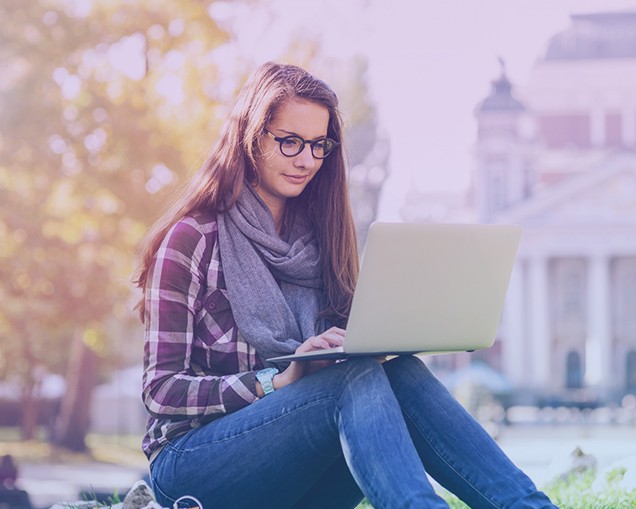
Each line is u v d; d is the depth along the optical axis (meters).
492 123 56.22
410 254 2.34
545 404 40.41
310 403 2.35
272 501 2.47
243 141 2.70
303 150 2.71
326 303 2.79
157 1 20.88
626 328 54.62
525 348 54.25
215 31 20.50
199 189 2.68
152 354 2.54
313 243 2.79
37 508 13.61
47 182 21.77
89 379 27.69
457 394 31.22
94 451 27.42
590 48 58.69
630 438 26.06
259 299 2.60
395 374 2.49
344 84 27.30
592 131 57.84
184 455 2.49
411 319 2.40
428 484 2.17
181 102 20.77
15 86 21.73
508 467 2.35
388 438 2.21
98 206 21.52
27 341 29.20
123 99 21.08
